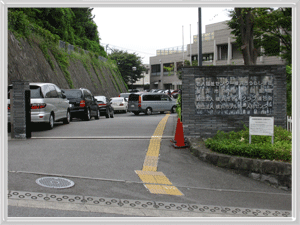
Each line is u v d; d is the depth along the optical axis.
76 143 8.93
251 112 9.32
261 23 13.53
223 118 9.30
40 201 4.65
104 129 12.03
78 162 6.97
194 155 8.06
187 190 5.80
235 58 43.06
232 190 6.00
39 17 28.14
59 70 26.05
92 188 5.43
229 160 7.11
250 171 6.80
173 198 5.31
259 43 15.66
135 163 7.20
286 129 9.44
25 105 9.53
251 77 9.27
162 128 12.32
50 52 25.70
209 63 47.62
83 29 43.31
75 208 4.54
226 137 8.77
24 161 6.75
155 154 8.02
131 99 26.47
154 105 26.62
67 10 33.16
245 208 5.14
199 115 9.31
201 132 9.32
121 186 5.68
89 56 38.81
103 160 7.25
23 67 19.02
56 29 30.27
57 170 6.29
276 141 7.91
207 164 7.45
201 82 9.28
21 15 20.89
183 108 9.33
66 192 5.12
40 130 11.72
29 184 5.32
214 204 5.21
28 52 20.70
